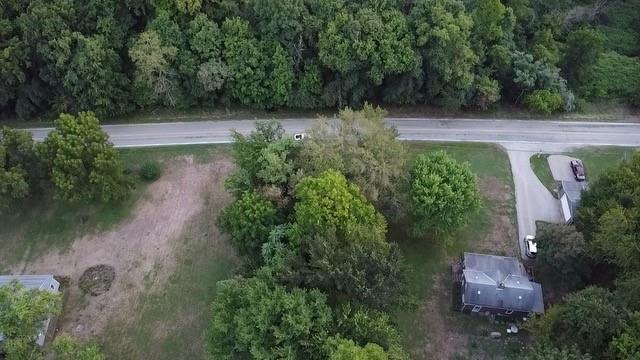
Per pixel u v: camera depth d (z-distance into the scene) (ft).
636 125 287.89
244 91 272.31
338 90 271.08
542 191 256.52
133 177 252.21
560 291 220.02
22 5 265.75
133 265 233.55
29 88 270.46
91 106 271.28
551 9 333.21
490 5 273.54
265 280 182.80
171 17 268.82
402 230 239.71
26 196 244.22
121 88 274.77
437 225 218.79
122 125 279.28
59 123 227.81
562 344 178.81
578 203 234.99
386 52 255.50
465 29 261.03
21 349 173.99
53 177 225.76
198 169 262.88
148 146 270.67
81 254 237.45
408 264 229.45
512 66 284.41
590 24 350.23
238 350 175.94
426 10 260.62
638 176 216.74
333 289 180.45
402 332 210.79
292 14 255.50
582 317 173.58
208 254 235.61
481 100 279.08
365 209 196.03
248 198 207.21
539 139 278.46
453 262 231.50
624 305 177.58
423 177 213.87
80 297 224.33
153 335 214.07
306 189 195.62
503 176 261.85
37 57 263.49
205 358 207.41
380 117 224.33
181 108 284.00
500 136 279.08
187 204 250.98
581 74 304.09
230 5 267.39
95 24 267.18
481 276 214.07
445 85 274.98
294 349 166.81
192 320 217.56
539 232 219.41
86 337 213.87
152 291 225.76
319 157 209.15
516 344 207.92
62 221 247.09
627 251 192.75
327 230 184.24
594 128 285.23
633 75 306.76
